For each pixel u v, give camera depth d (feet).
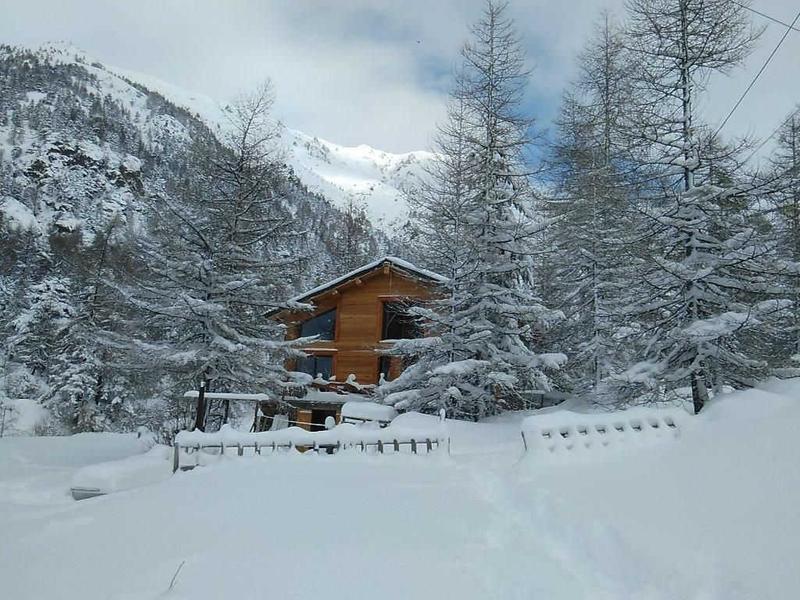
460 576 14.07
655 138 43.16
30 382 129.18
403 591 13.02
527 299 59.52
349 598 12.50
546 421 26.84
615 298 57.26
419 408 56.39
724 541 15.60
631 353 54.44
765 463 19.36
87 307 88.89
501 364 53.72
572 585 14.34
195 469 27.43
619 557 15.96
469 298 57.67
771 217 40.78
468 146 67.41
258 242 65.21
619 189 47.37
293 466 26.86
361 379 74.38
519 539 17.33
